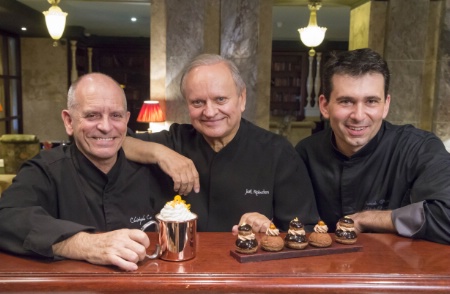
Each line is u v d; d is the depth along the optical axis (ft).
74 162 4.66
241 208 5.04
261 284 2.97
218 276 3.02
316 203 5.70
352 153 5.21
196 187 4.66
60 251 3.36
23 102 31.50
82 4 22.71
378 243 3.80
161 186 5.12
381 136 5.25
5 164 16.51
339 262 3.31
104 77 4.43
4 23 25.68
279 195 5.14
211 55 4.80
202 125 4.79
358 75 4.58
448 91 16.49
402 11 16.14
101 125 4.29
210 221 5.05
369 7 16.57
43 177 4.50
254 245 3.33
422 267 3.22
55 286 2.97
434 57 16.72
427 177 4.45
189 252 3.30
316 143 5.67
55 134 31.86
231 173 5.06
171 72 15.93
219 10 15.66
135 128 37.70
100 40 35.27
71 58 31.94
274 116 37.93
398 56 16.38
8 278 3.01
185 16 15.61
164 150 4.88
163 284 2.96
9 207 3.95
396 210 4.13
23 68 31.17
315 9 18.11
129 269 3.06
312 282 2.98
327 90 4.91
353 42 18.52
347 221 3.66
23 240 3.42
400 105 16.58
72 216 4.56
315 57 36.58
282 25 28.99
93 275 3.03
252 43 15.57
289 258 3.38
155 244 3.64
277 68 37.40
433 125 16.89
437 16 16.48
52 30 16.55
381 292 2.98
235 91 4.79
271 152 5.18
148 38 35.58
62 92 31.50
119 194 4.74
